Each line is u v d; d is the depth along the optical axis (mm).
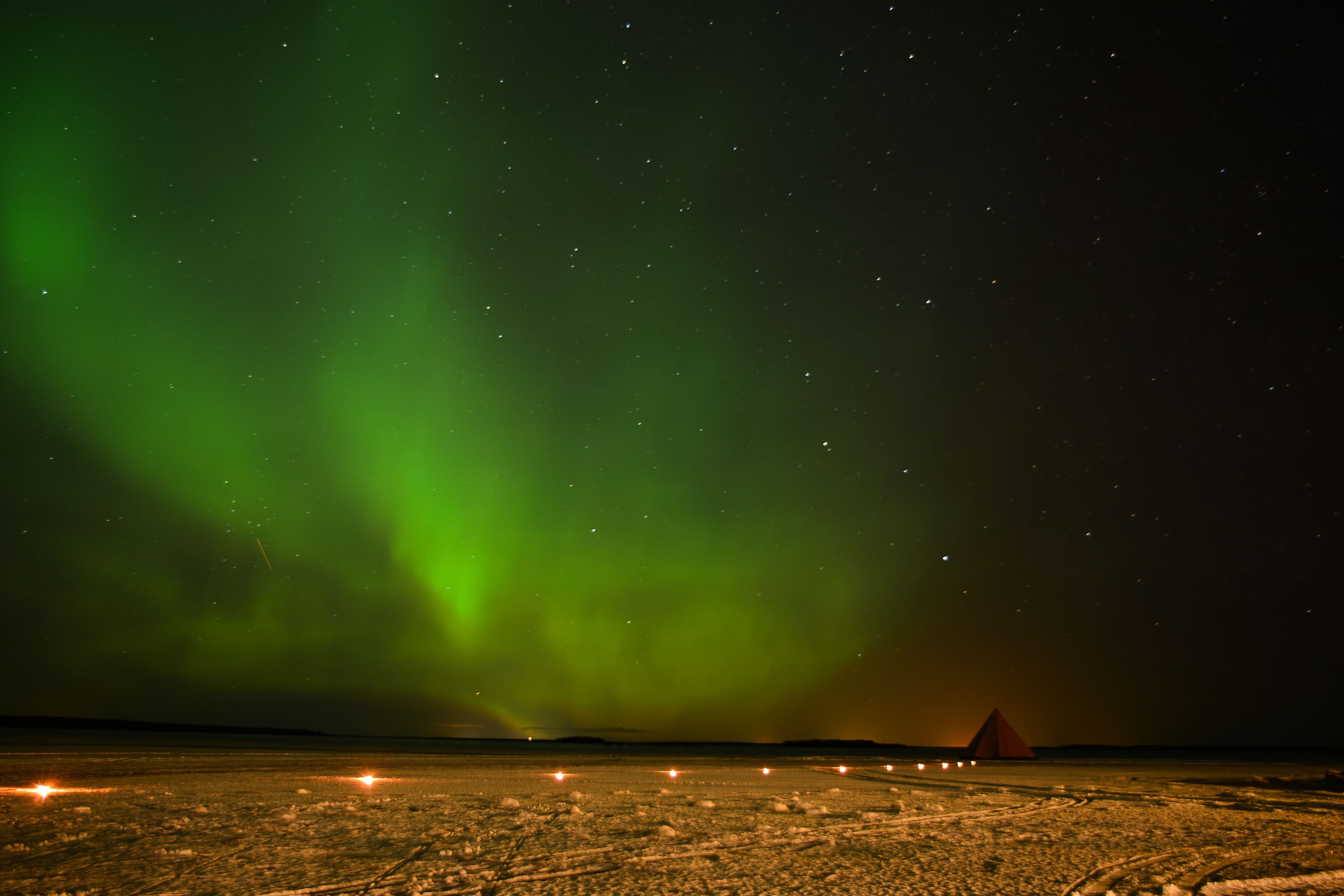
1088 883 7047
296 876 6789
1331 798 18375
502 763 30641
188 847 8258
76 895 6031
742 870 7352
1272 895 6910
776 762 37375
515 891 6309
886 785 20203
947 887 6719
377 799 13594
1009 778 24906
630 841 8969
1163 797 17797
